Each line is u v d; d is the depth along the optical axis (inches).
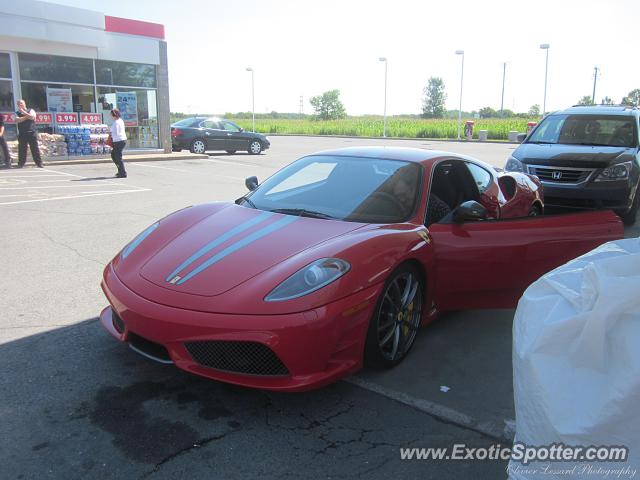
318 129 2108.8
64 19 576.7
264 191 164.6
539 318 72.8
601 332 64.7
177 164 630.5
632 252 77.3
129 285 118.3
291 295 106.0
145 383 119.7
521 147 321.1
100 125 626.8
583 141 315.9
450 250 139.6
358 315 112.6
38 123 587.2
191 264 119.6
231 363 106.1
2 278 190.4
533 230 146.5
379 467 94.4
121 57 640.4
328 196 151.3
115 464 92.7
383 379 126.0
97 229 269.0
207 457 95.5
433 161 164.4
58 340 140.1
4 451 95.2
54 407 109.3
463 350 142.4
